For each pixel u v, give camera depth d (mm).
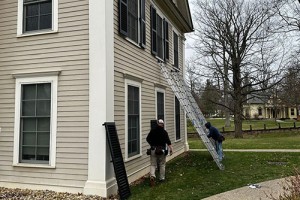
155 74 11273
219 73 28297
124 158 7961
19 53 7938
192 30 16625
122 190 6645
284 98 32344
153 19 11195
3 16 8234
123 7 8250
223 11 27906
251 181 7996
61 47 7516
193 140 26109
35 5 7969
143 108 9789
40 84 7695
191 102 13164
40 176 7387
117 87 7797
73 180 7062
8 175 7707
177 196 6629
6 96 7984
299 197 4336
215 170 9758
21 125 7781
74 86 7297
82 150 7070
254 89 27844
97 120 6918
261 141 20891
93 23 7164
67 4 7543
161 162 8336
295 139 22297
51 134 7355
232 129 36031
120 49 8109
